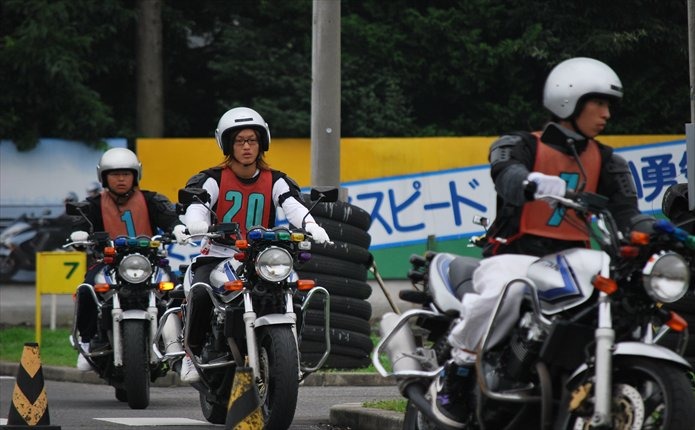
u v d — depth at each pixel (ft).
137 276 109.60
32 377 90.94
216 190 92.63
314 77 142.51
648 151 192.44
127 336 109.60
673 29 212.23
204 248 92.38
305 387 134.31
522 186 62.34
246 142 92.12
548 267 63.31
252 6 223.10
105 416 107.34
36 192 193.98
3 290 192.44
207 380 91.20
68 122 196.34
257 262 85.20
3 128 193.16
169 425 99.81
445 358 68.59
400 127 211.61
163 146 188.75
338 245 135.23
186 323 91.20
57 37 198.39
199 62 232.12
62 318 196.24
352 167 191.21
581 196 61.00
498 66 214.28
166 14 221.05
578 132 65.87
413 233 191.62
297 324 89.25
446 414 67.10
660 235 60.23
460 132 218.59
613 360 60.03
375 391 129.59
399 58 213.66
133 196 117.91
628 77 215.72
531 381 63.46
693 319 90.07
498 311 63.10
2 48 201.87
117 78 225.97
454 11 213.25
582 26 212.23
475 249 191.62
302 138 196.34
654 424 59.67
